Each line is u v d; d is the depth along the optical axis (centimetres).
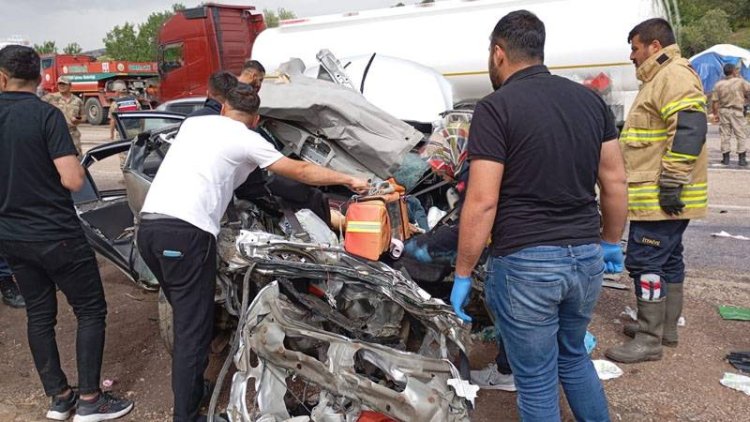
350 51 938
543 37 246
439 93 499
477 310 357
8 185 309
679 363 378
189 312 297
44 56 2488
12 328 468
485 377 356
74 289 331
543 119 229
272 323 278
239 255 296
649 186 363
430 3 880
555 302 238
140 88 2378
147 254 296
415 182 376
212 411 277
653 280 372
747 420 317
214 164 298
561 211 234
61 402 342
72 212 329
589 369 269
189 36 1352
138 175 411
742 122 1088
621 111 774
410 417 249
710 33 4025
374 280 280
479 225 232
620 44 757
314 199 345
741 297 478
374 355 263
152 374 391
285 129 391
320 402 271
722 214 745
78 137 891
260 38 1032
